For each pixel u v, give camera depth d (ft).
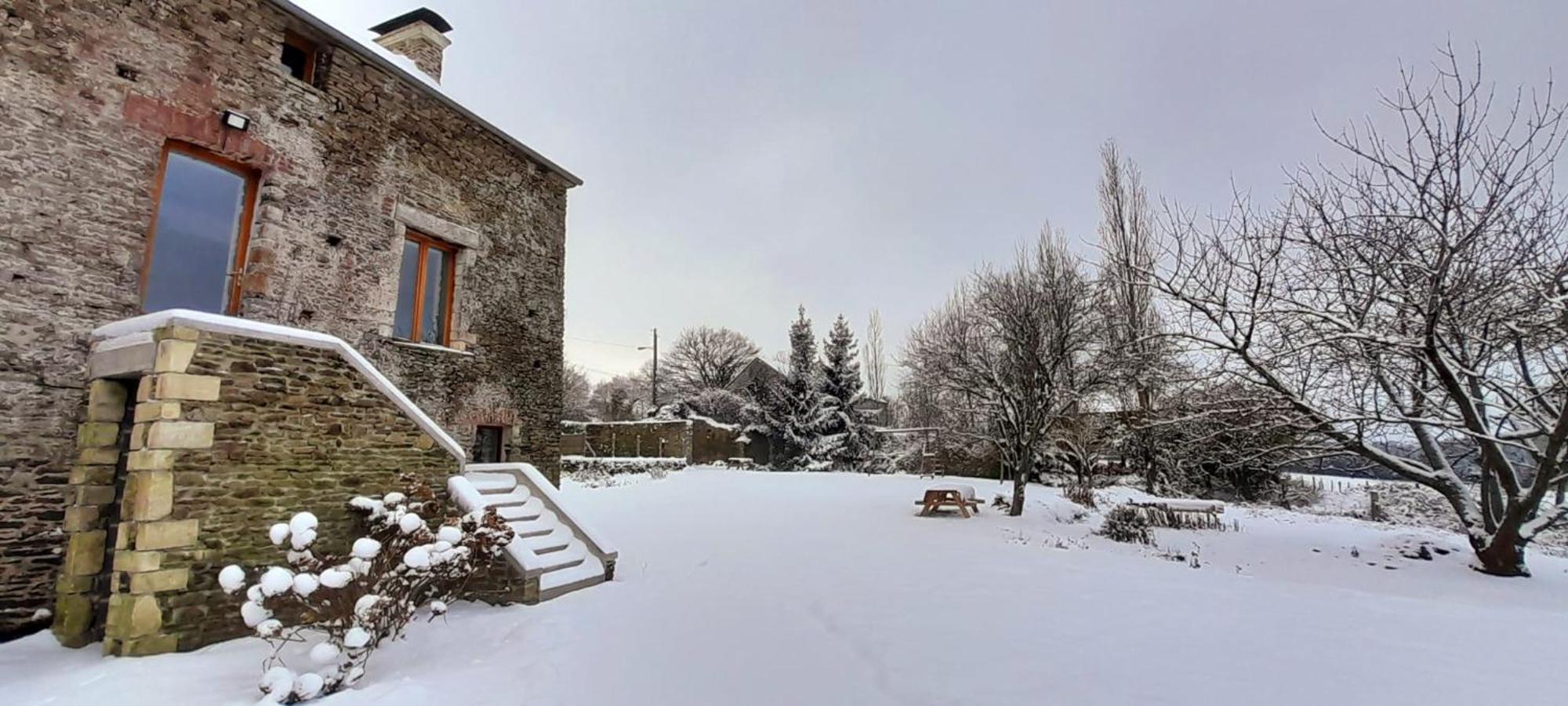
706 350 164.14
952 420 75.36
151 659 15.20
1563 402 26.17
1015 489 46.80
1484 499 31.30
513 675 14.79
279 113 25.26
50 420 19.11
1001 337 51.67
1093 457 63.21
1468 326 27.53
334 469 19.35
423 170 30.60
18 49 19.35
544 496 26.12
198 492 16.44
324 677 13.92
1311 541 38.91
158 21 22.35
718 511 46.29
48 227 19.54
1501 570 29.19
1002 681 13.91
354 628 14.11
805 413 109.50
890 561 28.78
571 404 182.09
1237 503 63.10
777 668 15.06
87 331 20.03
